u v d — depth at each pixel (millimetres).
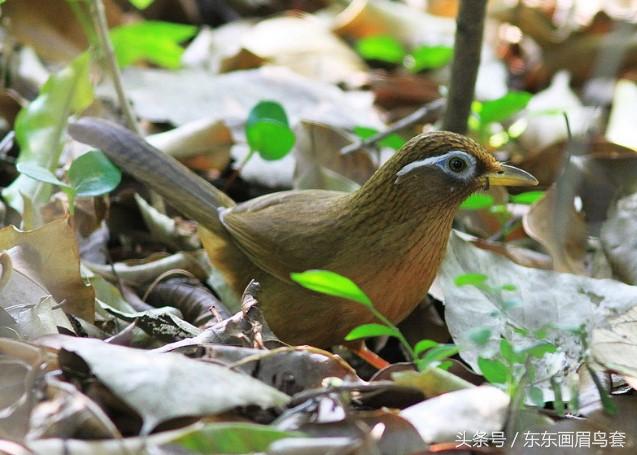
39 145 11039
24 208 9789
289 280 10008
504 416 7133
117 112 13516
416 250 9664
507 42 18281
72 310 8742
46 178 9516
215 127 12695
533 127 14859
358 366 10820
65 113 11273
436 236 9719
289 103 14656
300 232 10016
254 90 14773
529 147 14734
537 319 9141
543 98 15758
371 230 9703
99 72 13930
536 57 17766
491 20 18266
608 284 9398
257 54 15773
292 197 10594
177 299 10398
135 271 10695
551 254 10875
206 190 10922
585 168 11984
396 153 9695
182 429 6551
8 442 6180
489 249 11219
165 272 10672
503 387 7695
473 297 9203
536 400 7574
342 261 9781
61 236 8617
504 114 12734
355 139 12930
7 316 7805
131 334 7680
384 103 15992
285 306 10062
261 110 11648
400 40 17422
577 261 11156
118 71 12477
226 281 10906
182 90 14312
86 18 14633
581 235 11188
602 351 8109
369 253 9688
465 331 8906
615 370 7914
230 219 10508
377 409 7379
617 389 8281
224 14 18438
